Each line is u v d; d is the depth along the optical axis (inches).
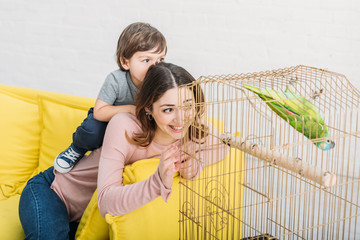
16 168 80.4
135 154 62.2
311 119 50.9
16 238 66.7
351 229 86.7
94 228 62.0
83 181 68.1
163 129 59.6
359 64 98.6
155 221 58.6
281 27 104.0
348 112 97.7
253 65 108.3
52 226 62.8
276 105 51.1
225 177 64.9
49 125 78.6
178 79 57.6
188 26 111.8
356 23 97.1
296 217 91.7
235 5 106.6
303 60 103.8
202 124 61.4
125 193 55.4
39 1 125.3
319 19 100.3
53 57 128.0
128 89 67.7
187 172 60.0
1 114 81.0
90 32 121.9
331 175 45.5
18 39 130.8
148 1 114.2
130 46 64.8
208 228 62.9
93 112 67.0
